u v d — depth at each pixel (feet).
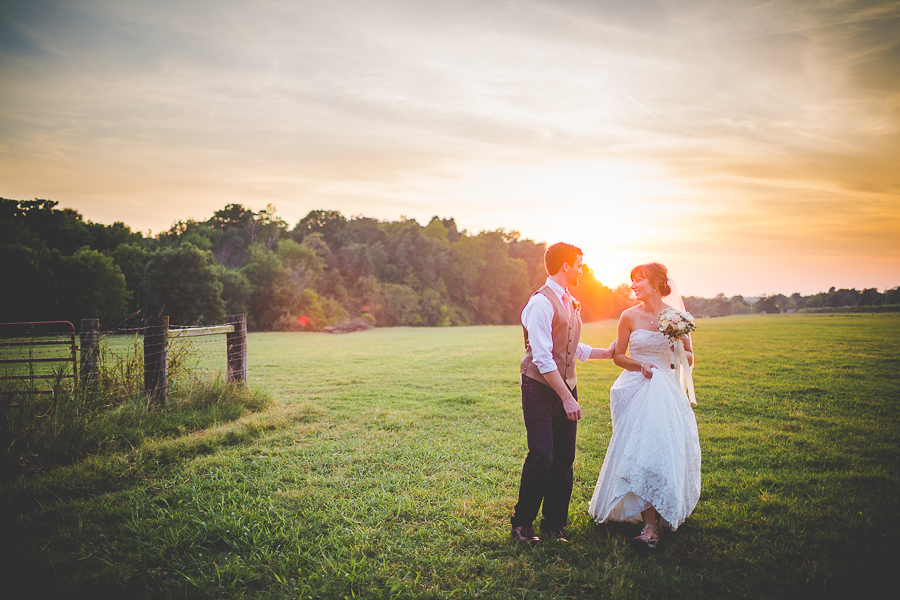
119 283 127.24
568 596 9.37
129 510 12.94
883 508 13.21
